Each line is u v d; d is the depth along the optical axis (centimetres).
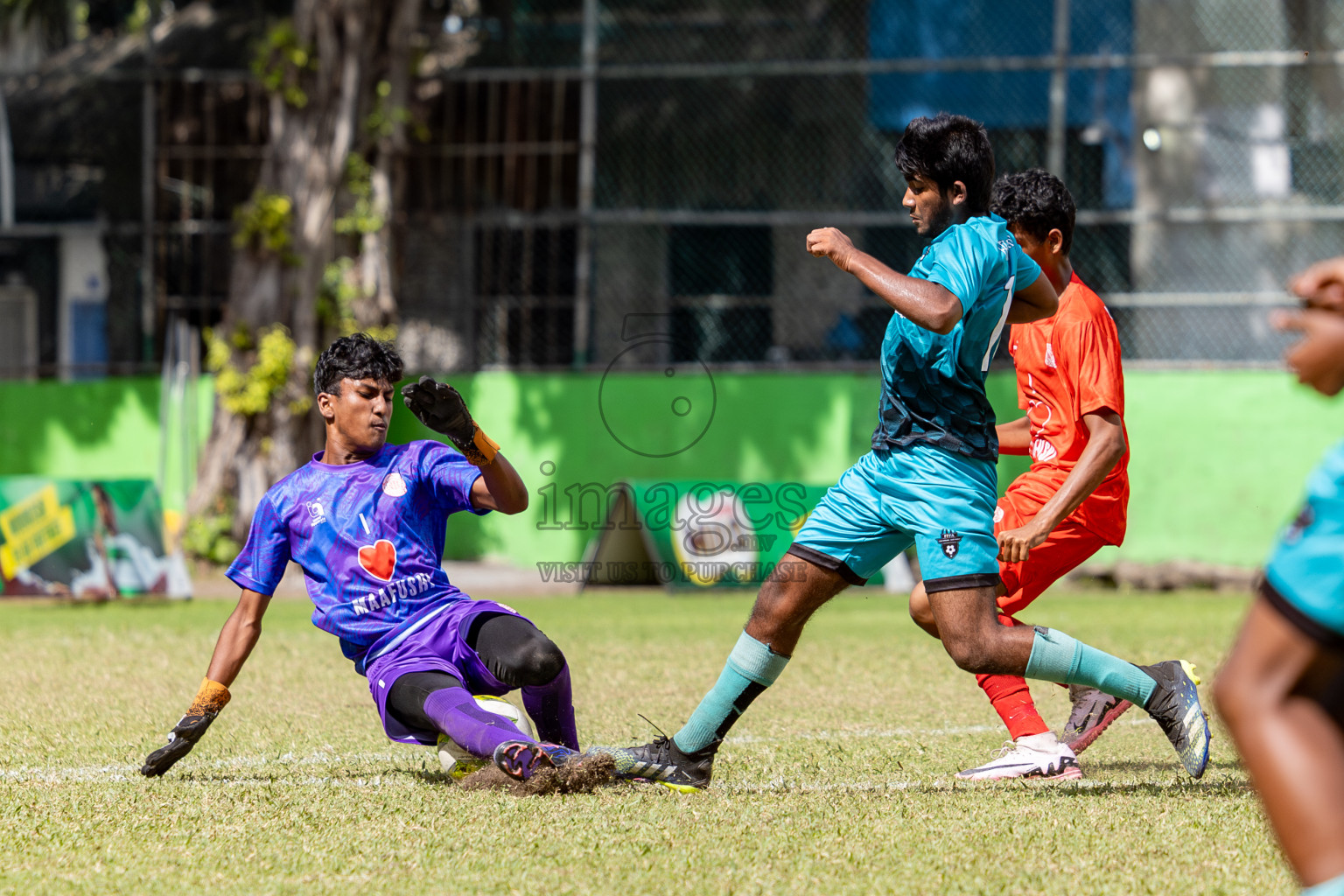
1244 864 1100
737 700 1419
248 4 6462
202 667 2602
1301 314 706
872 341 5475
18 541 4028
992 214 1650
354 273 5278
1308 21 5406
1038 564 1642
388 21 5241
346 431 1522
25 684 2364
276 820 1287
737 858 1128
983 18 5622
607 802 1357
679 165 5678
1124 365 5197
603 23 5816
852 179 5631
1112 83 5512
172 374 5503
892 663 2686
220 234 5734
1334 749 648
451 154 5547
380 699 1468
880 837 1198
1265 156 5444
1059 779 1534
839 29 5716
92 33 6638
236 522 5166
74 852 1175
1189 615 3819
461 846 1175
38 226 5975
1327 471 666
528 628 1481
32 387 5641
